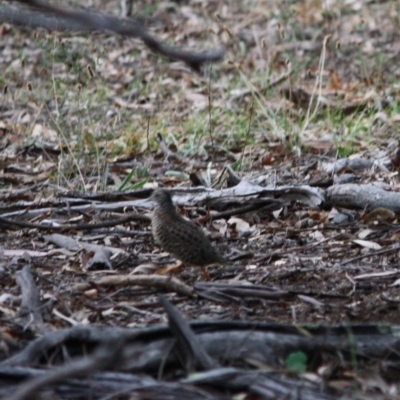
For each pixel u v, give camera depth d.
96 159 14.63
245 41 22.02
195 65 5.91
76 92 17.25
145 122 16.73
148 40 5.79
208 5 24.92
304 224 11.43
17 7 11.52
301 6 24.36
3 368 6.77
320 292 9.05
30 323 7.93
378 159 14.03
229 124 16.47
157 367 7.09
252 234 11.19
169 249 9.24
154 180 13.89
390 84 18.38
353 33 22.28
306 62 20.25
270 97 17.58
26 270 8.76
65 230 11.23
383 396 6.86
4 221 11.23
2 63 19.95
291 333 7.54
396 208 11.49
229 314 8.52
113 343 7.04
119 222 11.26
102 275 9.70
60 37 17.39
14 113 17.19
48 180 13.90
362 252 10.45
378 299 8.92
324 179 13.02
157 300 8.84
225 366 7.21
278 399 6.54
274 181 13.13
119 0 24.17
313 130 15.96
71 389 6.59
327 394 6.79
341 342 7.48
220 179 13.27
